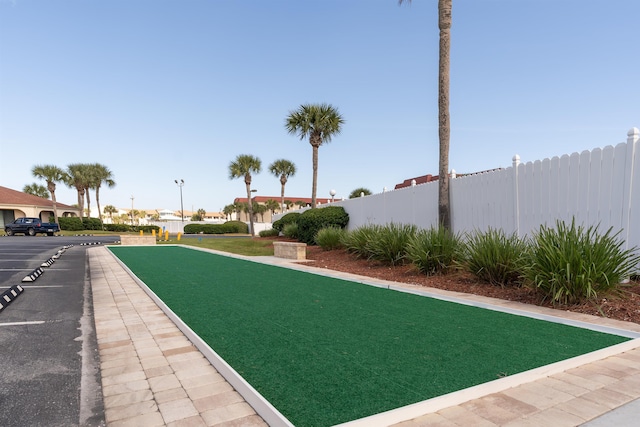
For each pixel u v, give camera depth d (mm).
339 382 3010
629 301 5512
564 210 7473
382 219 14688
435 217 11719
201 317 5125
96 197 54406
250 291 7031
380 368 3301
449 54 10516
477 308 5645
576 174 7250
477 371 3230
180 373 3412
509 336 4238
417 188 12586
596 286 5531
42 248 18625
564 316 5137
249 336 4262
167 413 2695
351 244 12227
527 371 3211
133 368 3539
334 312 5391
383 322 4844
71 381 3303
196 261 12445
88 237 31781
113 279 9047
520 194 8523
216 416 2645
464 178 10320
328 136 23266
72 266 11602
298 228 19406
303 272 9703
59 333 4719
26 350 4105
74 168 50344
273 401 2689
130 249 18125
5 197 42281
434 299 6301
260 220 66438
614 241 5992
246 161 39844
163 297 6488
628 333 4234
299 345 3939
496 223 9227
